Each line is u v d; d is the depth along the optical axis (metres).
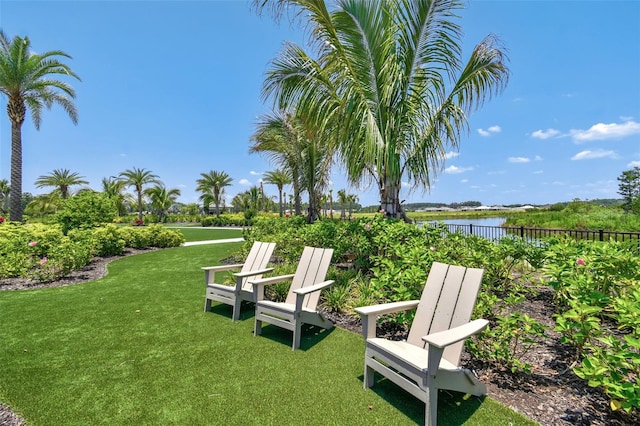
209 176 34.91
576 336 1.92
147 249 10.09
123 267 6.73
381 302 3.42
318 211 9.77
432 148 5.46
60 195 28.38
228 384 2.10
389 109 4.92
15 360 2.46
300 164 9.49
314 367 2.32
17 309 3.78
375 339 2.04
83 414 1.79
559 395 1.87
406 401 1.89
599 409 1.73
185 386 2.08
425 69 5.01
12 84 11.88
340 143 5.07
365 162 5.05
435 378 1.59
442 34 4.64
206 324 3.26
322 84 4.96
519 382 2.03
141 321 3.36
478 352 2.19
